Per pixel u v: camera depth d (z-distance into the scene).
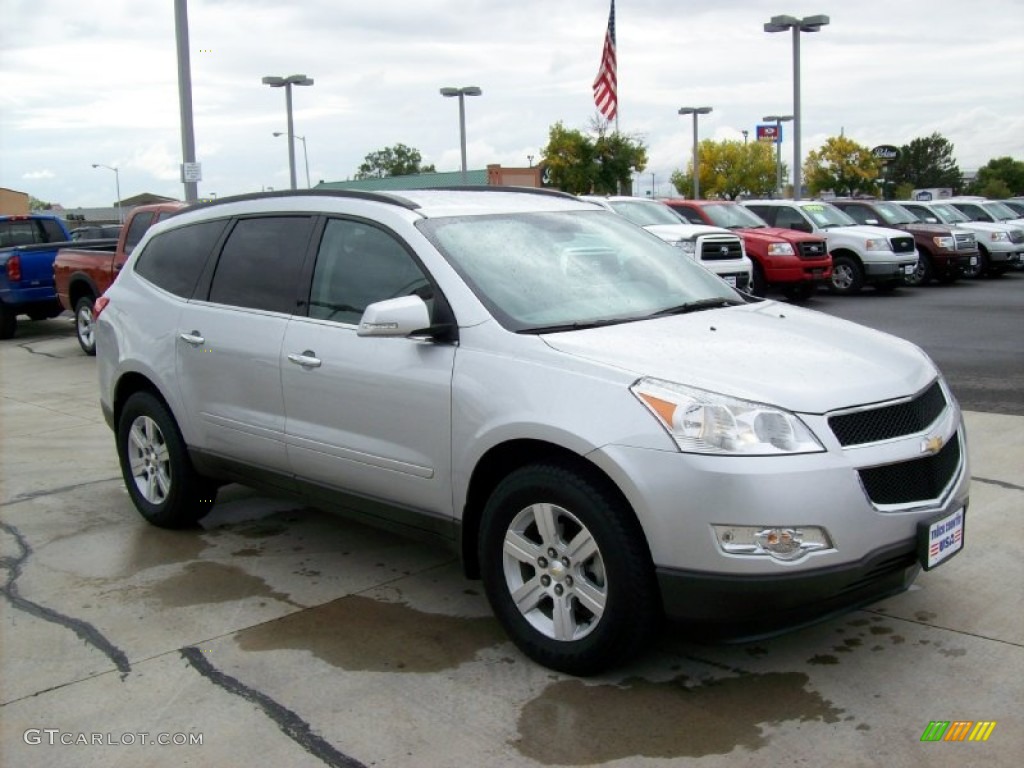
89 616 4.56
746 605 3.38
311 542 5.55
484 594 4.73
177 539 5.65
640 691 3.71
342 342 4.55
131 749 3.44
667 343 3.91
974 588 4.48
